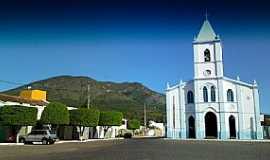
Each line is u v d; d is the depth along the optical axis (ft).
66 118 165.48
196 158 72.13
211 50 211.82
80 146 124.67
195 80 211.41
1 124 139.95
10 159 70.08
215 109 205.36
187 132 212.43
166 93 219.61
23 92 196.65
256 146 124.47
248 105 205.77
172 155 80.02
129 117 372.79
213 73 209.46
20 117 138.92
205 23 217.56
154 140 189.37
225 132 202.08
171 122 216.74
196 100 209.67
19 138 145.79
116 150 99.35
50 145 132.98
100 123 218.79
